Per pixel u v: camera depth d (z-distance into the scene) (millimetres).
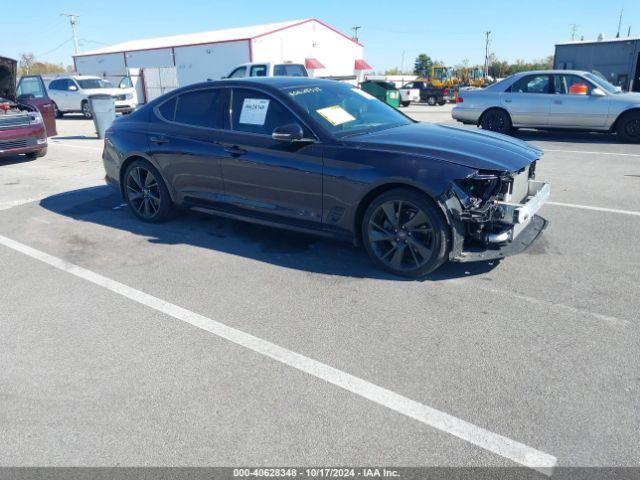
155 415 2713
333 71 36750
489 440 2480
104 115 13992
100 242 5383
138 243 5320
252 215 5004
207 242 5285
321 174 4363
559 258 4602
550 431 2525
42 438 2574
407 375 2988
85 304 3982
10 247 5289
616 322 3494
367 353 3219
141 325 3637
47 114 12461
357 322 3594
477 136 4543
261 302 3928
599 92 10977
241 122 4938
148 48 37094
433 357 3156
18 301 4059
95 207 6746
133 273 4547
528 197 4531
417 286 4109
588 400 2734
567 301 3807
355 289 4098
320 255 4832
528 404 2719
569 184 7277
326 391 2869
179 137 5355
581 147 10539
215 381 2982
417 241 4082
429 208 3916
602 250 4770
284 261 4715
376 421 2627
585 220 5645
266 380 2980
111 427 2637
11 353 3326
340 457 2406
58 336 3521
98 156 11000
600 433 2502
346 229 4410
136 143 5719
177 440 2535
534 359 3107
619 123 10898
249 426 2615
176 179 5484
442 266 4480
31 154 10914
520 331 3418
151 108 5797
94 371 3107
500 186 3930
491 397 2779
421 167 3912
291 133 4266
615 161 8867
